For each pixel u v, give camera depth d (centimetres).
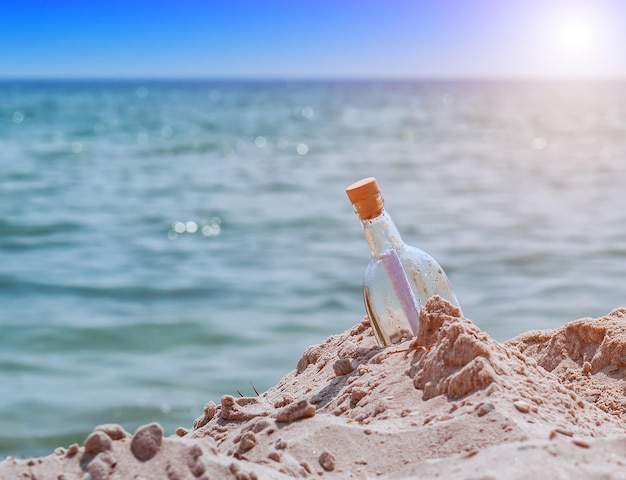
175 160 3459
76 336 1042
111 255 1560
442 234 1684
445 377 218
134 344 1013
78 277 1370
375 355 253
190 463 179
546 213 1956
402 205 2117
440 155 3719
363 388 232
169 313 1147
